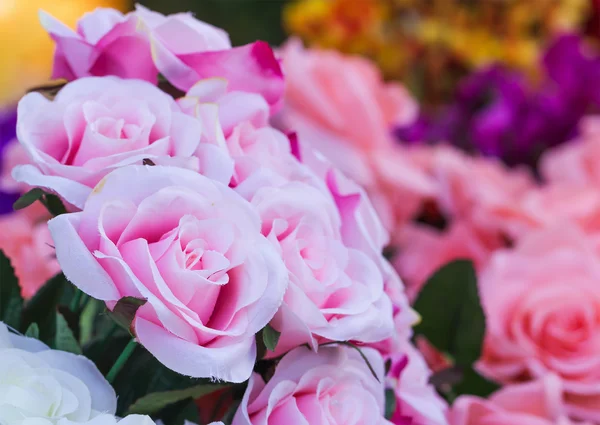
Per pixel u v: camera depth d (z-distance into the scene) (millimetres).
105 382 471
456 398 699
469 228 958
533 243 801
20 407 441
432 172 1067
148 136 492
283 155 526
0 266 549
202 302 452
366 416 496
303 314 470
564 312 752
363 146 973
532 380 750
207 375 436
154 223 461
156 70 535
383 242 556
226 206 465
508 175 1116
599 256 875
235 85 538
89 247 452
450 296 711
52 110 491
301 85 923
